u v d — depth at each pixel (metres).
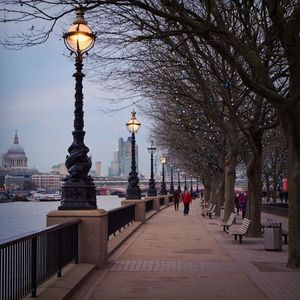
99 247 12.40
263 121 21.53
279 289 9.95
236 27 16.70
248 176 21.88
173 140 43.12
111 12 15.51
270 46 14.90
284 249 17.08
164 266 13.08
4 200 85.75
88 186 12.72
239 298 9.24
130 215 26.84
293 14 11.62
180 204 69.19
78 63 13.09
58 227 9.91
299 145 12.34
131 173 30.50
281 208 40.59
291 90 12.17
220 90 19.48
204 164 53.91
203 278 11.32
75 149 12.87
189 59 17.30
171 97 24.62
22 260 7.80
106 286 10.36
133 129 30.44
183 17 10.53
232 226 27.20
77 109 13.18
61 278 10.13
